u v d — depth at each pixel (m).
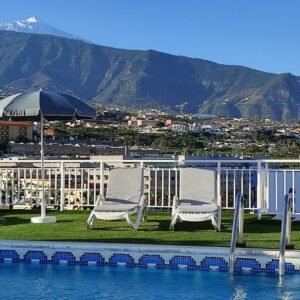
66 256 6.81
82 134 141.25
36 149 122.38
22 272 6.44
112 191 8.98
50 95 8.67
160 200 10.71
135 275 6.25
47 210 10.91
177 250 6.48
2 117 8.70
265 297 5.34
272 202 9.68
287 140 147.62
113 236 7.66
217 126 177.25
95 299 5.36
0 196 11.26
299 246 6.76
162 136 148.75
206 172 8.91
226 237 7.50
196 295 5.44
